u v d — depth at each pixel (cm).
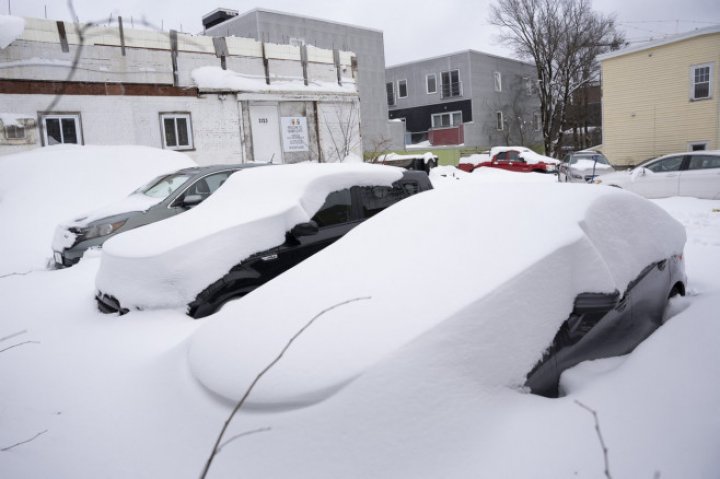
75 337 434
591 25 3697
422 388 227
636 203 388
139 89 1590
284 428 223
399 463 210
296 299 305
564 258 293
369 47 3156
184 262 469
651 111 2473
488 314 255
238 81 1808
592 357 297
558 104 3881
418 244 332
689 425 219
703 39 2284
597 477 202
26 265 816
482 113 4050
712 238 794
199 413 250
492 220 336
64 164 1131
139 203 784
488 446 219
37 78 1403
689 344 275
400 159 2311
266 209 542
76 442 267
